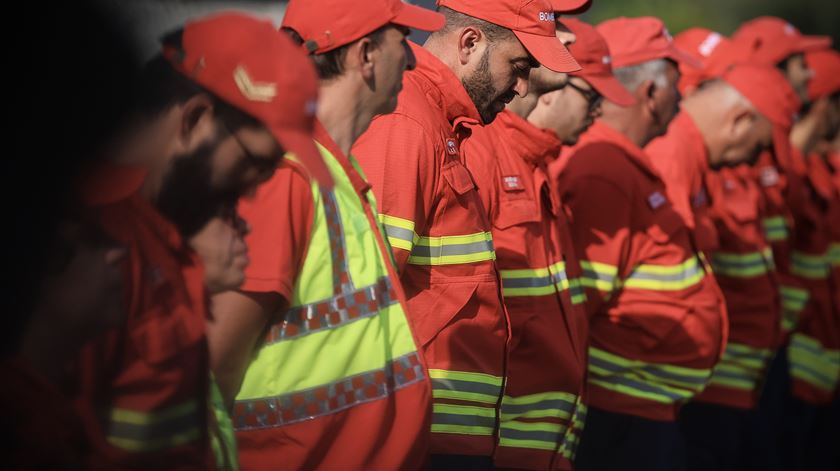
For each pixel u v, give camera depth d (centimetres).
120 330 495
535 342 906
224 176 537
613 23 1188
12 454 474
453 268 794
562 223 997
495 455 838
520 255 891
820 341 1794
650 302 1106
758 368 1417
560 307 930
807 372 1791
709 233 1253
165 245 517
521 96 848
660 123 1154
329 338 600
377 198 738
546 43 818
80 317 484
